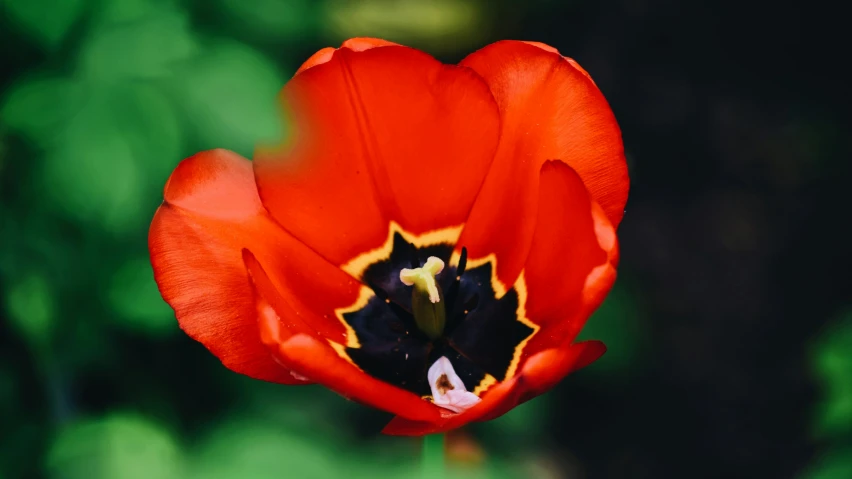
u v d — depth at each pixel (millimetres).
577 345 389
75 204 483
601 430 946
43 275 531
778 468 925
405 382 437
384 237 448
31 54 514
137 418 451
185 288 415
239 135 466
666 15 1212
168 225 418
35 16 483
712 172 1127
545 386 392
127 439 445
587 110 428
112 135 466
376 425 643
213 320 414
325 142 431
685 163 1135
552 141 430
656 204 1104
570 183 406
